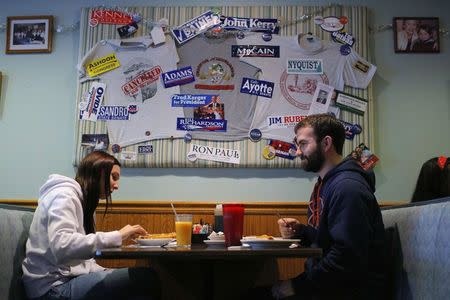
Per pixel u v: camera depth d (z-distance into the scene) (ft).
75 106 10.41
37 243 6.30
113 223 9.71
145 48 10.44
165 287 8.68
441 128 10.36
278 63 10.34
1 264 5.99
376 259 5.92
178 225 5.53
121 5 10.71
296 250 4.74
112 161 7.00
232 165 10.03
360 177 6.02
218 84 10.29
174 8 10.57
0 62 10.66
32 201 9.95
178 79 10.32
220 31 10.44
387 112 10.41
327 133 6.63
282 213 9.78
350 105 10.23
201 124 10.16
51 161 10.29
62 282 6.19
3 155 10.34
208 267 5.62
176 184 10.07
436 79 10.52
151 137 10.13
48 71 10.61
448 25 10.68
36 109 10.48
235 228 5.75
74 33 10.75
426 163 7.92
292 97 10.24
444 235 5.30
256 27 10.45
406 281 6.22
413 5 10.74
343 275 5.49
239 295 6.86
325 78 10.30
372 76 10.32
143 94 10.29
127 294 5.82
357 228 5.53
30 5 10.85
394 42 10.59
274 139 10.09
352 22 10.50
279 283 6.04
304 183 10.04
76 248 5.65
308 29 10.47
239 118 10.17
